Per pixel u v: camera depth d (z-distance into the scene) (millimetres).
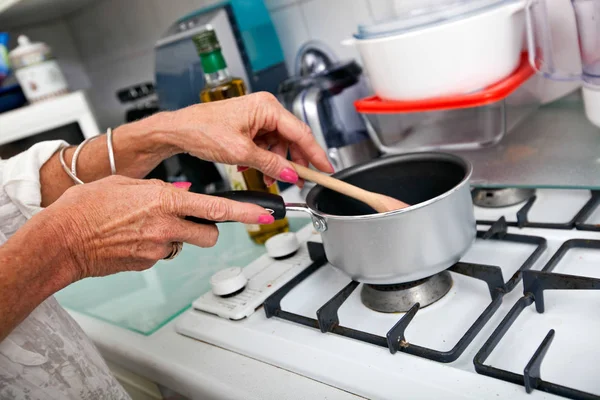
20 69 1278
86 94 1786
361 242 506
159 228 474
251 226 811
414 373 463
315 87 860
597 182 620
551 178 656
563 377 431
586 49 635
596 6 601
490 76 672
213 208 478
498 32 648
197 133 572
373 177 636
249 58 978
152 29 1415
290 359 528
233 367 554
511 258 602
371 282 531
